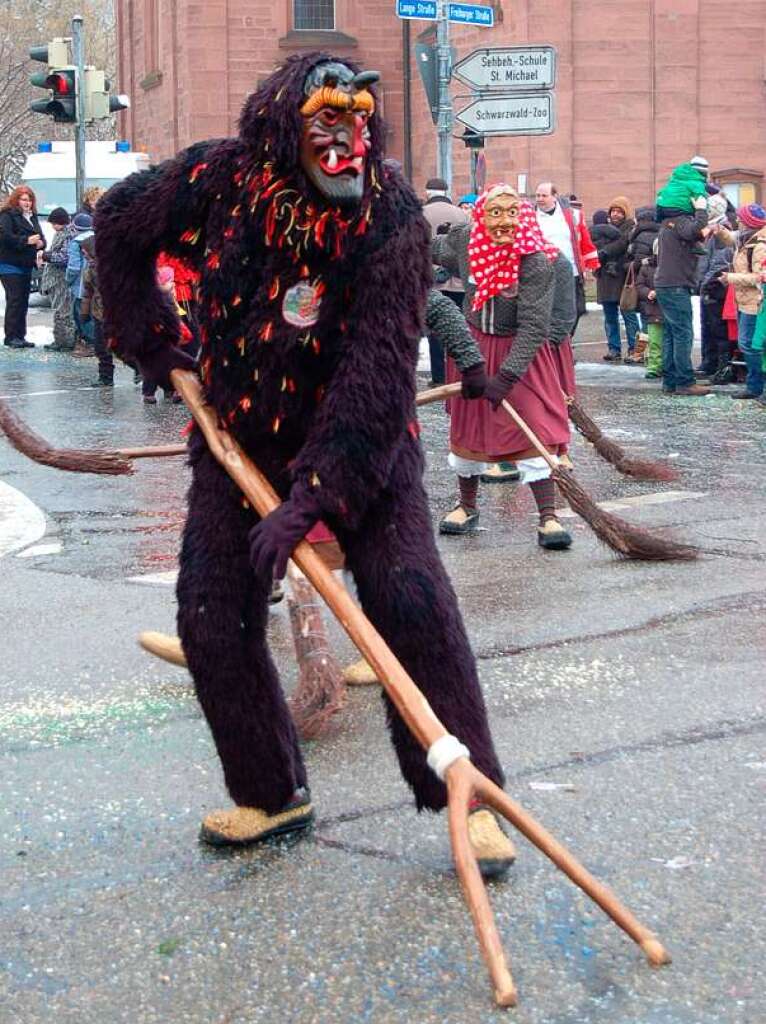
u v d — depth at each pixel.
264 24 35.84
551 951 3.42
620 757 4.68
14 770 4.68
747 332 14.17
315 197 3.47
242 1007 3.23
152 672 5.73
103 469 4.46
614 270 17.88
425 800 3.79
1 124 53.72
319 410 3.49
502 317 7.76
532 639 6.05
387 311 3.47
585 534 8.24
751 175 30.86
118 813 4.32
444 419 13.62
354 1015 3.18
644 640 6.02
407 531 3.70
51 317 28.22
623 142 30.89
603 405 14.16
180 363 3.93
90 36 56.56
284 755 3.99
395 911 3.63
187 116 36.34
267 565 3.44
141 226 3.79
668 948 3.42
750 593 6.78
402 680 3.29
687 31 30.75
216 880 3.84
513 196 7.55
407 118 34.25
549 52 14.41
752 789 4.39
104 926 3.61
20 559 7.86
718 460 10.82
